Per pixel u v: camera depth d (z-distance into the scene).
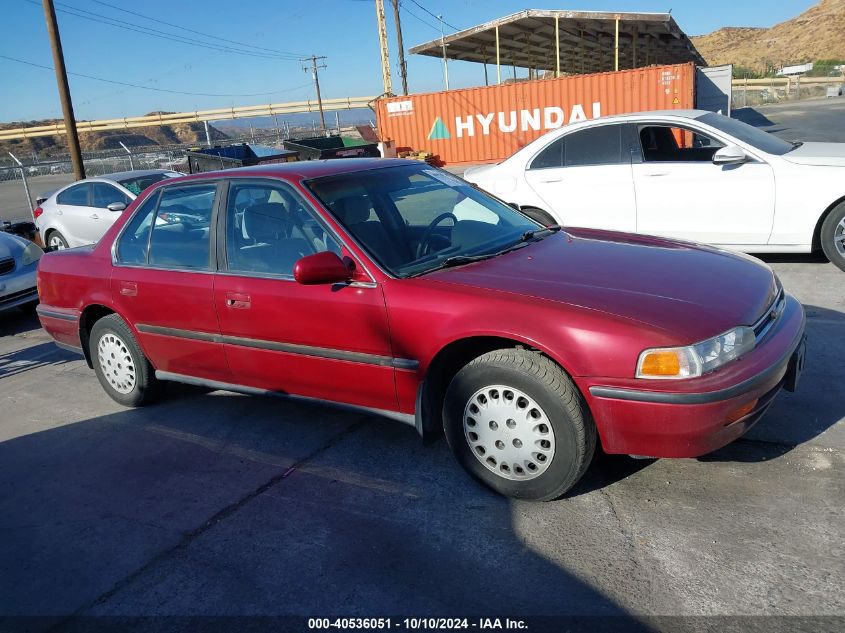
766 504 3.02
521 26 22.36
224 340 4.05
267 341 3.84
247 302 3.85
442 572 2.79
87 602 2.82
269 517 3.31
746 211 6.43
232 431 4.34
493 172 7.67
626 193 6.87
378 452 3.87
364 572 2.83
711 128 6.64
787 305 3.47
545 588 2.63
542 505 3.19
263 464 3.86
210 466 3.90
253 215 3.94
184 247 4.25
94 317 5.00
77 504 3.63
